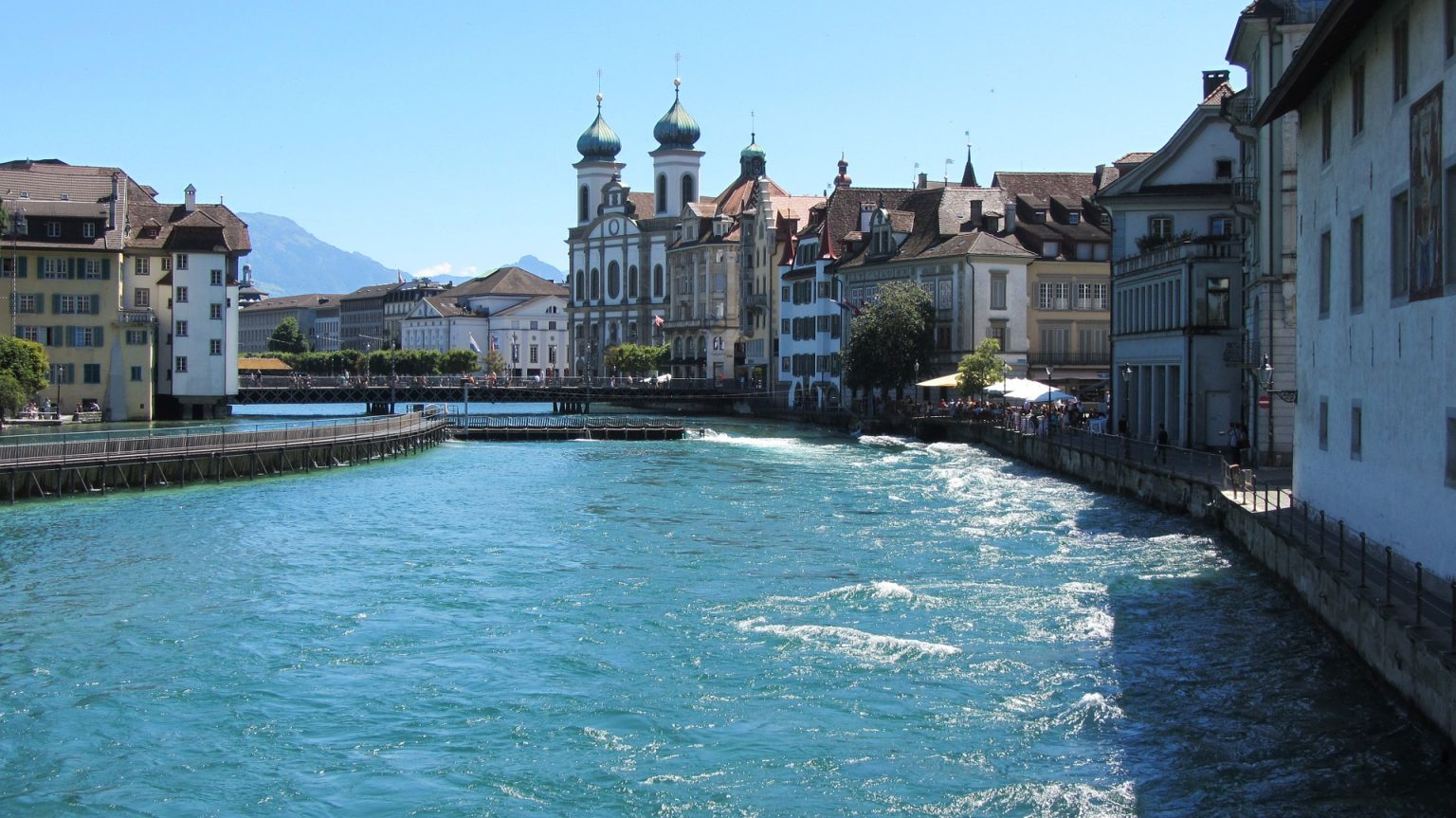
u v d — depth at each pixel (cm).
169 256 13912
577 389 17225
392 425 10062
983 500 6556
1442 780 2384
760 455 9950
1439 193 2916
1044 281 12144
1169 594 4003
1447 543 2923
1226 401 7531
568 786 2542
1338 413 3897
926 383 11369
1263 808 2319
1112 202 8900
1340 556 3272
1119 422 8700
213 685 3216
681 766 2630
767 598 4109
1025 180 13262
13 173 13812
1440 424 2962
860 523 5762
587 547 5209
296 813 2445
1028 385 10031
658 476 8244
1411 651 2583
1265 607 3781
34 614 3969
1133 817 2319
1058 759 2612
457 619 3888
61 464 6731
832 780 2538
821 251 15312
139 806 2483
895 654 3381
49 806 2486
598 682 3203
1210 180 8819
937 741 2731
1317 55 3762
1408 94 3138
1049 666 3241
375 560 4922
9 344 11869
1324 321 4084
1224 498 4978
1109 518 5709
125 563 4838
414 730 2873
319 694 3139
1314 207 4206
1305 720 2739
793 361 16338
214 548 5203
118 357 13388
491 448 11162
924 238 13025
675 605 4041
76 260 13300
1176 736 2712
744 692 3084
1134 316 8625
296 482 7900
